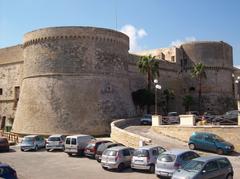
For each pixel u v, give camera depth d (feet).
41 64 160.45
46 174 76.64
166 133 119.34
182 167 58.90
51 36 159.12
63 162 93.04
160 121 126.52
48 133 150.82
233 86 262.88
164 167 67.00
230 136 106.32
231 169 61.36
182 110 239.30
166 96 218.18
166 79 227.40
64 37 157.79
